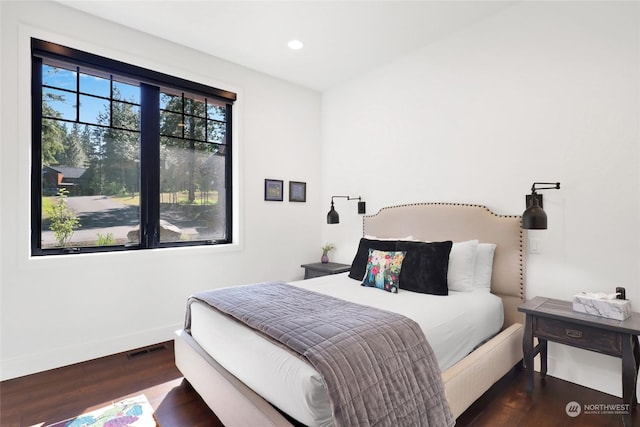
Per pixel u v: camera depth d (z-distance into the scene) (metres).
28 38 2.44
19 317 2.41
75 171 2.74
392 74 3.53
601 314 1.94
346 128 4.06
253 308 1.88
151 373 2.45
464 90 2.93
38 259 2.47
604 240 2.21
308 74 3.86
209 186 3.53
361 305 1.95
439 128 3.12
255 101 3.76
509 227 2.59
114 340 2.81
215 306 2.00
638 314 1.98
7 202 2.36
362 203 3.83
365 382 1.30
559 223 2.40
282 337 1.49
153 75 3.04
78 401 2.08
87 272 2.70
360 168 3.89
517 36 2.60
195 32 2.98
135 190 3.04
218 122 3.58
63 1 2.53
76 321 2.64
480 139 2.83
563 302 2.28
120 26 2.86
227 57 3.44
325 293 2.40
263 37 3.06
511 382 2.32
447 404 1.53
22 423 1.86
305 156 4.23
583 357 2.28
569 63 2.36
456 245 2.66
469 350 2.05
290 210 4.08
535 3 2.51
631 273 2.11
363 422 1.22
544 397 2.12
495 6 2.62
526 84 2.56
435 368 1.57
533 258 2.52
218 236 3.60
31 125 2.49
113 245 2.92
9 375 2.36
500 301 2.53
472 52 2.88
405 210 3.29
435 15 2.72
